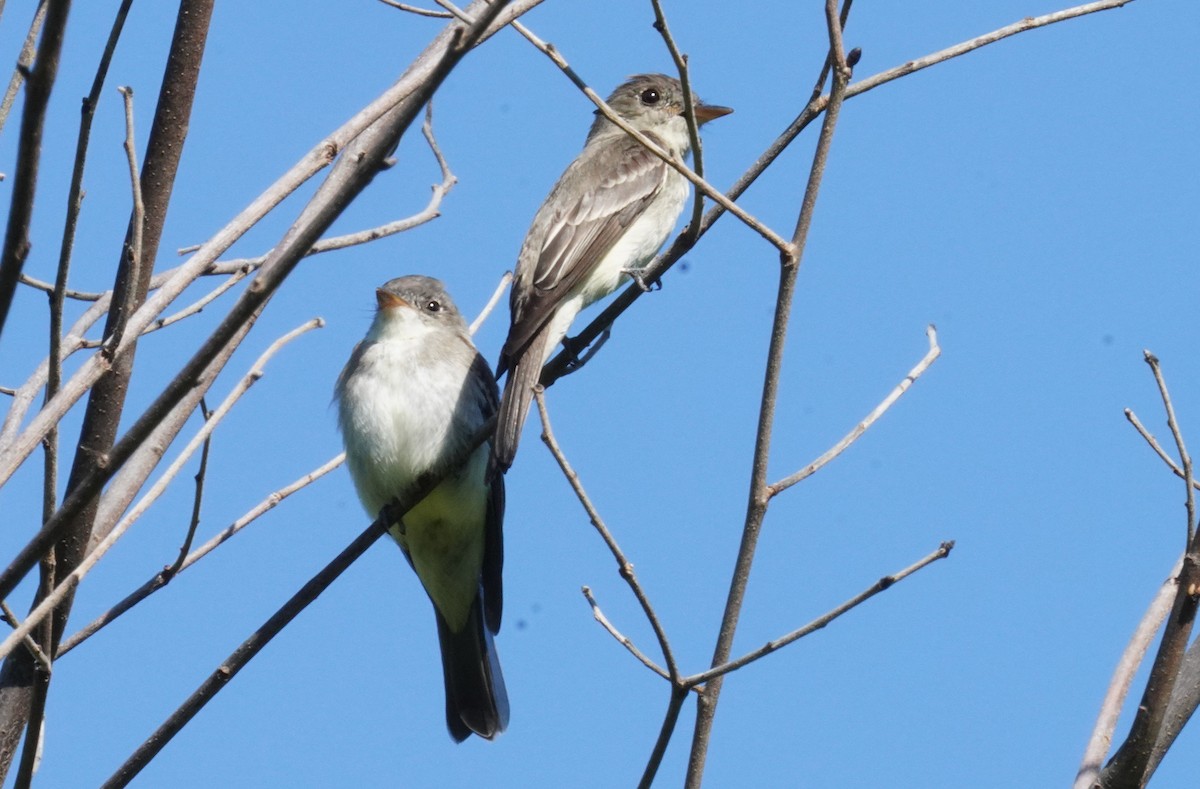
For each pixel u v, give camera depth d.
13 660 7.71
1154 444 7.19
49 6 5.25
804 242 6.97
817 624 6.51
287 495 8.18
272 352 7.29
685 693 6.61
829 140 7.07
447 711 11.72
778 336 6.92
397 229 8.84
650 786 6.68
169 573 7.77
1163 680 6.29
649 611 6.61
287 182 6.80
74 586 6.15
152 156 8.09
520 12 6.99
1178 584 6.38
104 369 6.34
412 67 7.91
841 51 7.12
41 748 6.92
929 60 7.38
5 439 7.44
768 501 6.84
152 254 8.05
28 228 5.56
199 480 7.69
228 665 7.38
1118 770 6.34
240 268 8.34
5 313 5.65
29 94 5.34
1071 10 7.57
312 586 7.67
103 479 6.06
